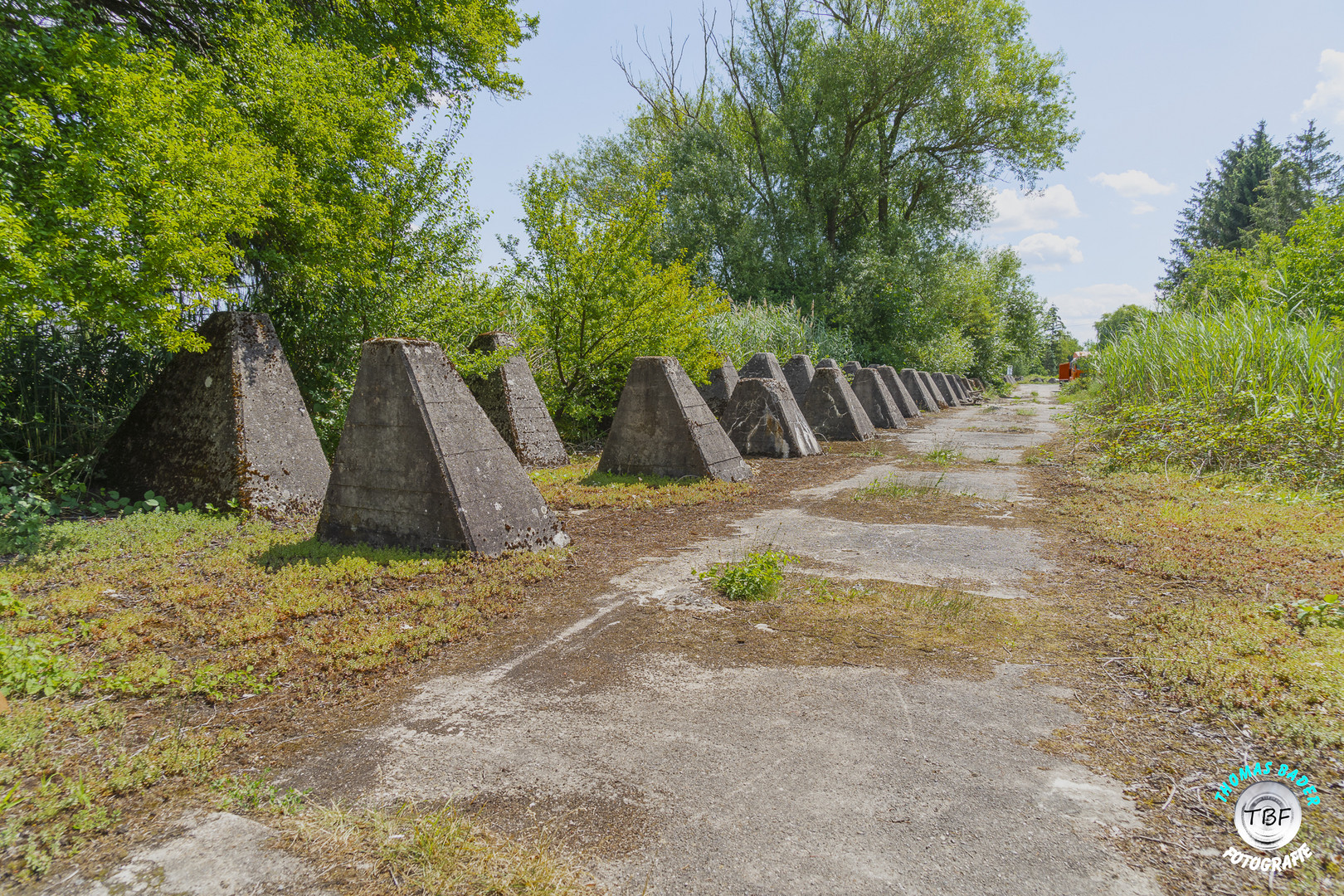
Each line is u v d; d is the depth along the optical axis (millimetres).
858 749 2627
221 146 6012
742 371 14336
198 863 2002
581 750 2646
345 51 8367
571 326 11305
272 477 6414
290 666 3371
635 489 8094
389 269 8711
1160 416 9406
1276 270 12820
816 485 8977
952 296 29703
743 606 4262
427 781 2453
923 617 4020
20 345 6965
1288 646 3205
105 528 5613
